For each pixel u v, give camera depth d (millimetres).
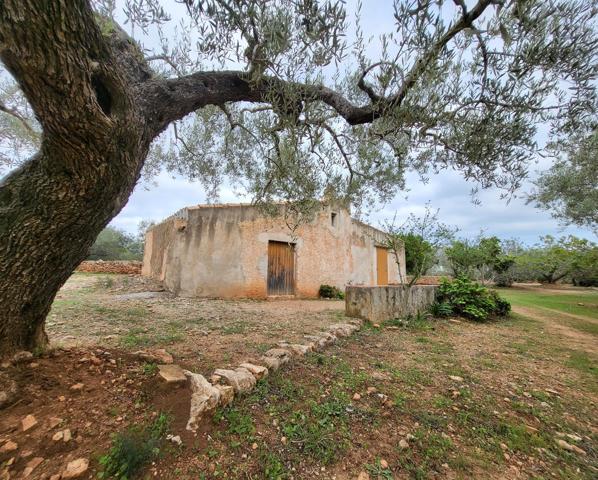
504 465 1924
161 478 1546
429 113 2414
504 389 3098
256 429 2045
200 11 1824
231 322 5238
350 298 6035
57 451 1590
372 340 4664
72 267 2180
